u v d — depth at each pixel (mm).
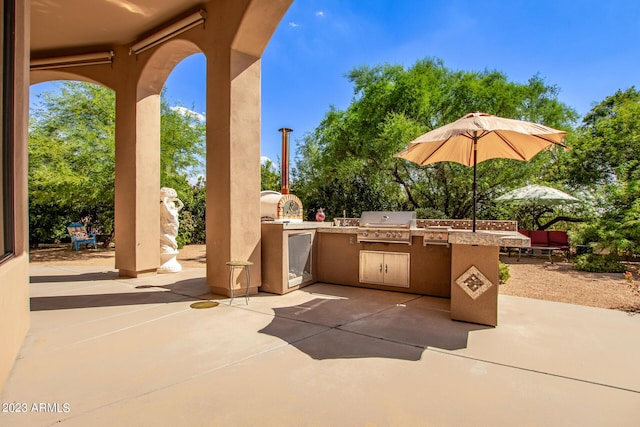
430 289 5102
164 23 5816
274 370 2652
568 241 9969
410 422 1983
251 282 5133
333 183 11641
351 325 3742
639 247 8047
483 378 2527
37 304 4590
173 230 7129
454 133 3418
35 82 7426
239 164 4980
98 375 2564
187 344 3182
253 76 5137
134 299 4859
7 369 2500
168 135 10773
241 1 4672
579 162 9836
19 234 3223
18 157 3188
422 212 10117
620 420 2010
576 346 3146
